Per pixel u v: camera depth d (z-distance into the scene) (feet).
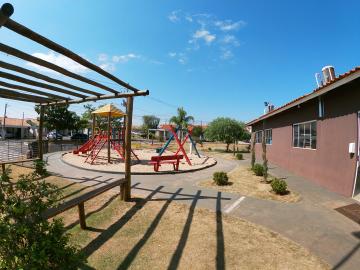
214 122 102.58
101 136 54.90
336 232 16.55
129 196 22.77
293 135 41.81
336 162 27.20
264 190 27.35
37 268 7.39
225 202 22.72
